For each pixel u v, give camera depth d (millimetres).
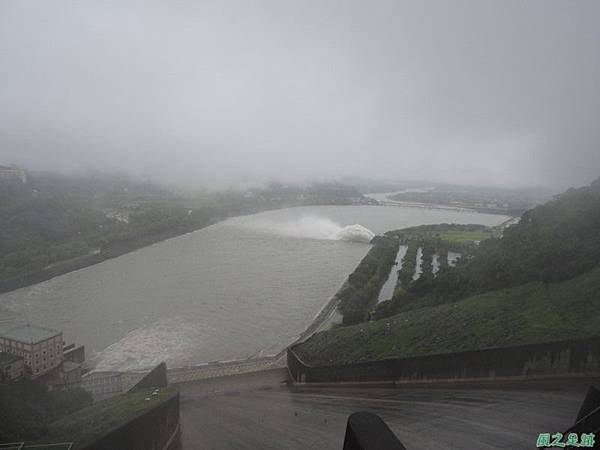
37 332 87875
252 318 124500
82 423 53812
